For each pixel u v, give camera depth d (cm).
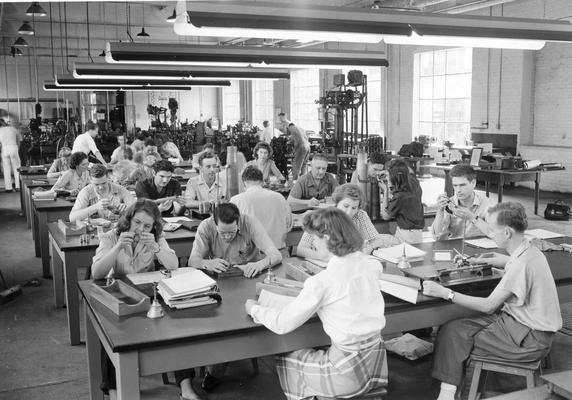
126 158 848
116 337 229
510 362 278
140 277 299
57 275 469
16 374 353
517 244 282
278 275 315
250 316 253
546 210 818
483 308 275
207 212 459
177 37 1655
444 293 274
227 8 347
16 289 501
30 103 1861
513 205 282
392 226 457
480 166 840
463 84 1255
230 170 439
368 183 452
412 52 1355
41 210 543
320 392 241
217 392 323
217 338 238
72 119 1466
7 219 874
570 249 360
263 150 698
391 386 325
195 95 2188
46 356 379
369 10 385
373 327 236
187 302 264
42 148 1302
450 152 962
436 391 318
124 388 226
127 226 314
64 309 470
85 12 1402
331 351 240
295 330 251
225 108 2244
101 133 1403
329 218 240
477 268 307
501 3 1031
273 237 400
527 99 1125
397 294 275
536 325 274
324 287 236
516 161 826
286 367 254
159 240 327
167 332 235
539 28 425
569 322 413
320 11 369
